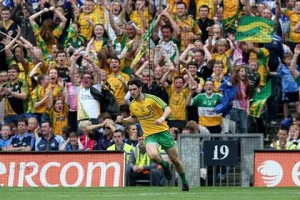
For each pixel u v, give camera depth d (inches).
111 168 2409.0
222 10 3048.7
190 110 2694.4
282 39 3021.7
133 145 2509.8
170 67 2719.0
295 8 3006.9
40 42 2999.5
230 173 2410.2
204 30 3006.9
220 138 2406.5
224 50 2824.8
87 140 2571.4
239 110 2684.5
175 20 2984.7
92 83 2672.2
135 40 2950.3
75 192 2071.9
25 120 2642.7
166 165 2054.6
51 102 2765.7
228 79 2748.5
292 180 2383.1
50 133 2596.0
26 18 3093.0
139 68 2832.2
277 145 2564.0
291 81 2832.2
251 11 2950.3
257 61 2800.2
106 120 2539.4
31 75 2815.0
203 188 2241.6
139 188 2250.2
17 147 2625.5
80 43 3009.4
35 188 2283.5
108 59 2815.0
